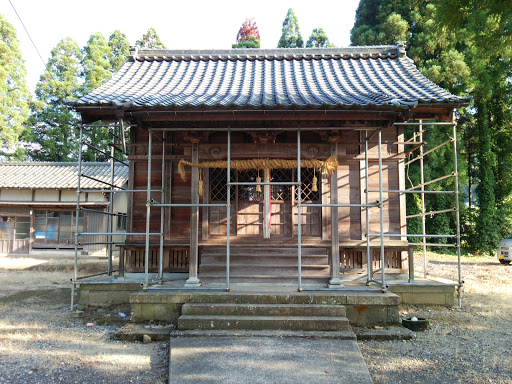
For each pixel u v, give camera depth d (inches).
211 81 351.9
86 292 310.3
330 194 291.7
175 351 196.7
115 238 746.2
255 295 248.5
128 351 210.4
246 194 312.8
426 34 763.4
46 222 765.9
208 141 302.0
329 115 253.3
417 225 749.9
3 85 911.0
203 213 307.3
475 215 765.9
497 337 231.0
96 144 1063.6
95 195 743.7
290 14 1263.5
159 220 333.1
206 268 293.7
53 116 1083.9
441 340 226.1
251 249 301.1
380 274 325.7
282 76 362.6
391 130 334.0
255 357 189.9
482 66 703.1
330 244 300.4
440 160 752.3
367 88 320.2
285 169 315.0
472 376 177.8
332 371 175.8
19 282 432.8
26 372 182.5
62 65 1133.7
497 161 800.3
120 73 375.6
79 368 187.8
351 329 227.1
